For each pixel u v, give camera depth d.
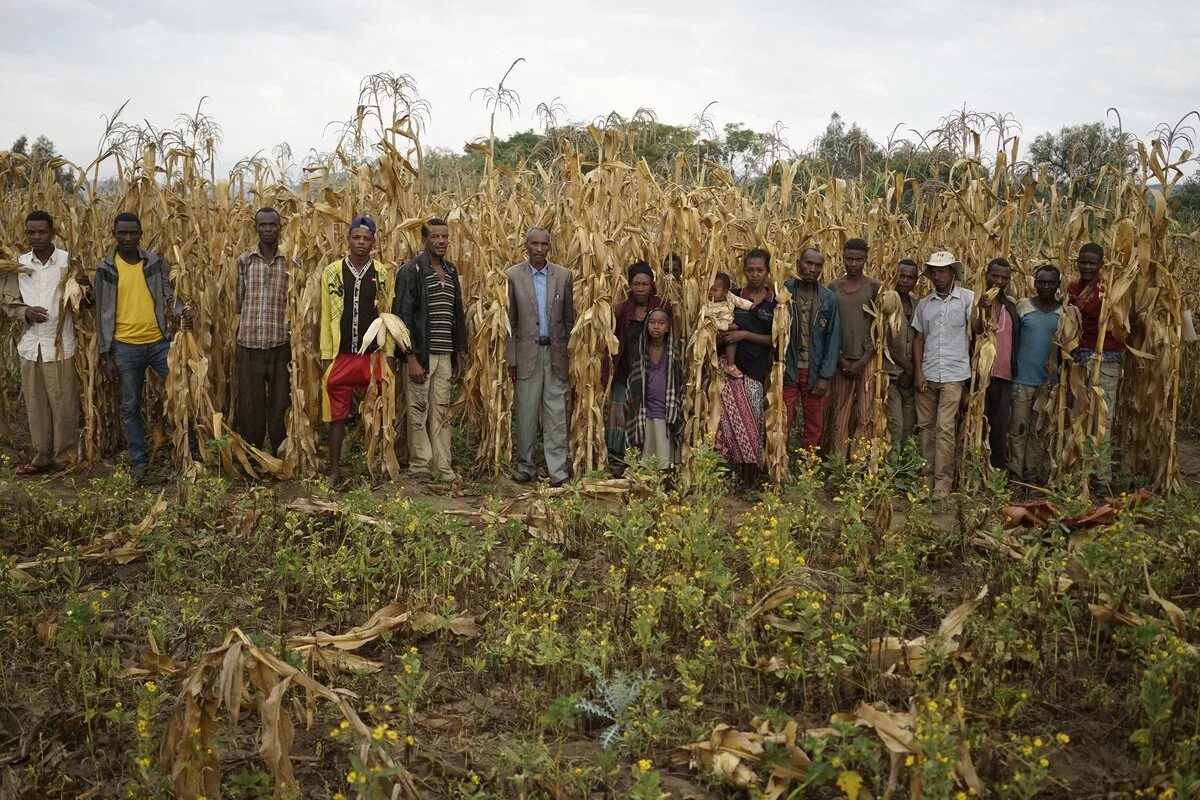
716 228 7.76
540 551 5.89
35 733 3.82
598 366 7.82
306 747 3.84
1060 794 3.48
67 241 7.98
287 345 7.89
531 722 3.98
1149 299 7.59
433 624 4.75
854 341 7.90
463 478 8.08
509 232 9.07
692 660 4.26
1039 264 9.10
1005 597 4.79
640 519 5.87
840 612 4.71
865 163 10.58
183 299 7.77
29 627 4.65
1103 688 4.14
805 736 3.48
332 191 8.04
